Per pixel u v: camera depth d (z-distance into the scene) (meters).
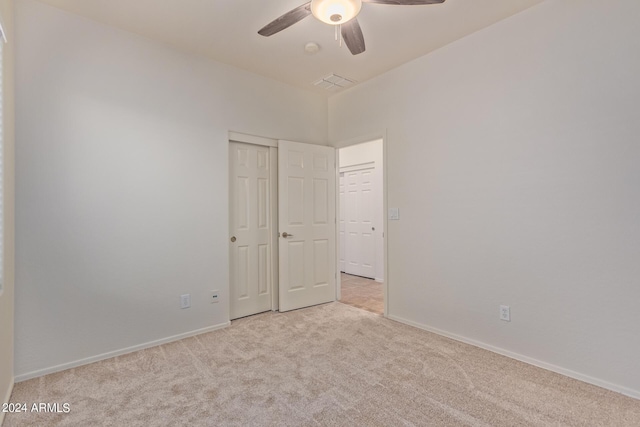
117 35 2.62
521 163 2.45
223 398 1.96
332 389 2.05
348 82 3.74
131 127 2.68
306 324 3.25
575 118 2.20
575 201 2.20
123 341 2.62
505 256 2.55
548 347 2.32
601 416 1.78
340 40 2.78
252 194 3.58
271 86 3.63
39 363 2.25
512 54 2.50
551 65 2.30
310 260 3.89
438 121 2.99
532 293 2.40
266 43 2.87
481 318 2.70
